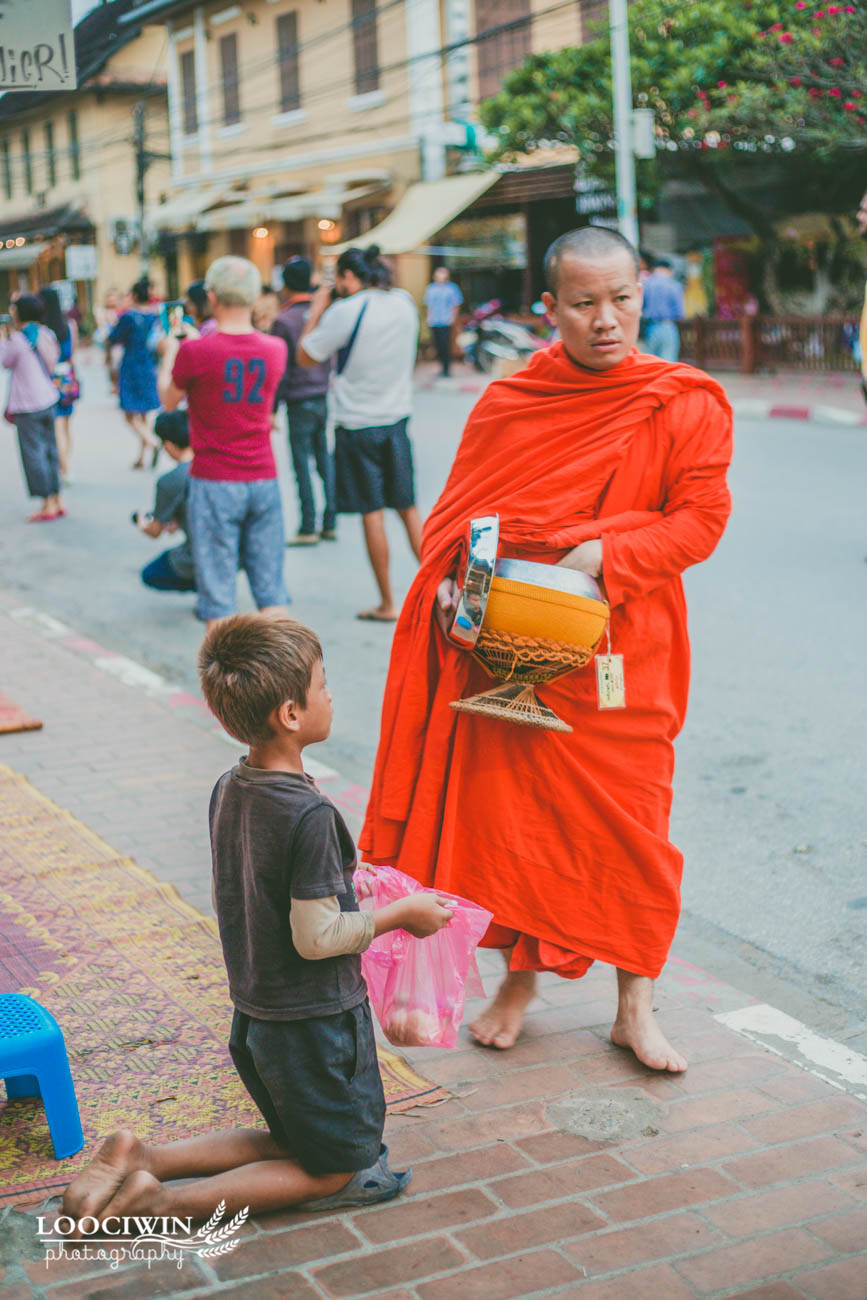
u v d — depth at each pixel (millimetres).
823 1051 3289
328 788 5156
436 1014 2777
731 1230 2568
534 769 3135
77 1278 2430
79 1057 3160
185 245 33938
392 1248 2516
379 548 7508
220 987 3494
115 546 10133
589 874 3170
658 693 3162
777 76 16688
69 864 4270
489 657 3027
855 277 20031
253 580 6648
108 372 23000
